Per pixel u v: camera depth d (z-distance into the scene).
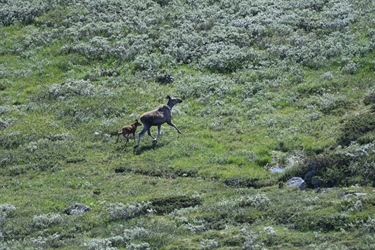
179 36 185.75
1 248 100.94
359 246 93.19
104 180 128.38
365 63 166.25
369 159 119.56
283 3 198.50
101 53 182.00
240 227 103.38
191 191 120.69
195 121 150.12
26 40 190.50
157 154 136.62
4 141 145.00
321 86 158.62
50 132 148.12
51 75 175.88
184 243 99.12
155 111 140.88
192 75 170.38
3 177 132.62
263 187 122.44
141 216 111.31
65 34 191.38
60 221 110.56
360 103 149.50
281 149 135.75
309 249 94.38
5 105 162.75
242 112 152.50
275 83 162.50
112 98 161.75
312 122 144.12
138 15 197.50
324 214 102.56
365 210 102.62
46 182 129.12
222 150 137.12
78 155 138.62
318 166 121.44
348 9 190.75
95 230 106.75
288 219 104.12
